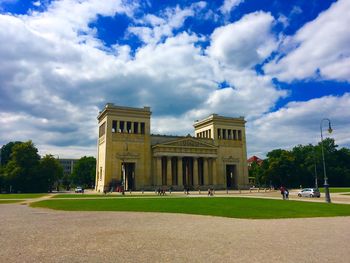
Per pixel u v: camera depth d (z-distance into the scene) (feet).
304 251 51.13
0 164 463.01
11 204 159.12
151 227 78.02
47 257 47.01
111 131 401.49
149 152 418.10
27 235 65.92
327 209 126.11
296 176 490.90
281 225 82.53
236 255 48.37
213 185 442.09
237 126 491.31
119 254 48.78
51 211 121.70
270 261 44.80
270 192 348.79
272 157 502.38
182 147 427.33
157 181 407.03
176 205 143.13
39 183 415.03
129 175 431.02
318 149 545.44
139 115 421.18
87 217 100.27
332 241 59.72
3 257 47.09
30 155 406.00
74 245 55.62
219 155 466.70
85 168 632.38
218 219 95.81
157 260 45.24
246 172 482.69
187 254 48.93
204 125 503.61
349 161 556.10
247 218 99.25
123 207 136.26
